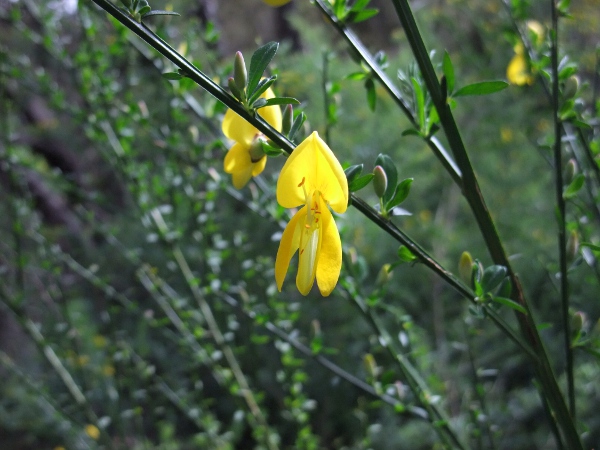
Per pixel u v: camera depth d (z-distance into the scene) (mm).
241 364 455
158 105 423
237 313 495
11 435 561
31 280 461
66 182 361
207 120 265
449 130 145
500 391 473
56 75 525
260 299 487
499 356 502
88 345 505
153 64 265
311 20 846
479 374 247
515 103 593
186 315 318
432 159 600
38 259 399
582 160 233
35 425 493
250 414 328
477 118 634
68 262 343
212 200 298
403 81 170
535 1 388
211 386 555
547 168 589
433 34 649
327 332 515
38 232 363
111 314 398
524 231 558
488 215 150
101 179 646
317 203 138
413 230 565
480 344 509
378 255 517
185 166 317
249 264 298
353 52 181
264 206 251
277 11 994
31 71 354
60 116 656
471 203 150
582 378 422
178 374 545
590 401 420
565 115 170
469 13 589
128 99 298
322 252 137
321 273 136
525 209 582
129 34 269
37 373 537
